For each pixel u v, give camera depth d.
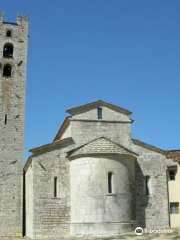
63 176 39.94
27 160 41.84
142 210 41.25
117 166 38.28
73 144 41.34
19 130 47.38
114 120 43.47
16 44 51.03
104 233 35.81
